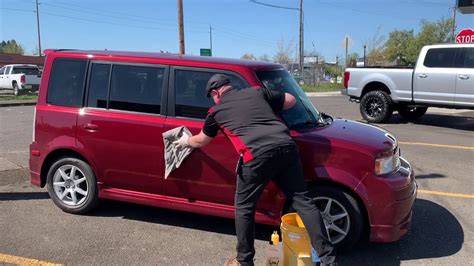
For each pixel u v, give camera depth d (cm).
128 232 480
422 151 873
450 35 5797
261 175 365
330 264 361
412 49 5950
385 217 412
